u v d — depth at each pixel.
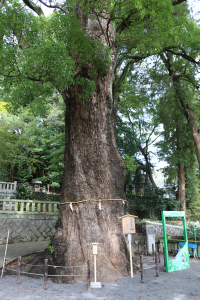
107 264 6.11
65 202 7.11
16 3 5.88
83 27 7.67
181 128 16.53
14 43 6.11
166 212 7.14
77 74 7.32
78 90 7.36
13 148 13.95
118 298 4.55
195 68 14.38
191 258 8.75
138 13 8.17
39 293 4.78
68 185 7.27
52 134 20.02
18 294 4.69
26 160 16.33
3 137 12.83
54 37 6.54
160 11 7.89
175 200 17.38
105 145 7.55
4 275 6.09
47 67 5.51
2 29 5.84
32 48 5.92
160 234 12.23
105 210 6.93
